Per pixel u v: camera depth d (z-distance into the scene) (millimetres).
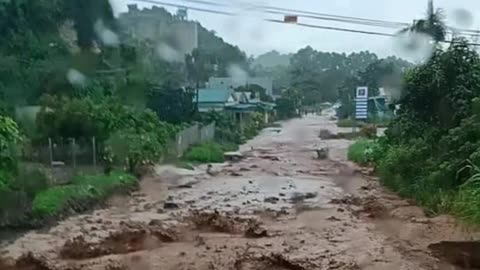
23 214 13547
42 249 11602
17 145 15586
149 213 15469
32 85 23984
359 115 47031
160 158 25094
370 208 15555
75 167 19234
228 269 10055
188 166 25828
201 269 10047
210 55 45969
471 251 10484
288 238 12242
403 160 17578
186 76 40562
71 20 24750
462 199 11953
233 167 26750
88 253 11172
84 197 16062
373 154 24406
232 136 41594
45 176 16016
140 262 10523
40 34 25078
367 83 48188
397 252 10852
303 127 56094
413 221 13383
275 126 58094
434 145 17016
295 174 24203
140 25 29844
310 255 10750
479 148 13484
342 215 14938
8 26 25109
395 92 22906
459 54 17766
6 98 22844
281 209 15938
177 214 15273
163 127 28453
